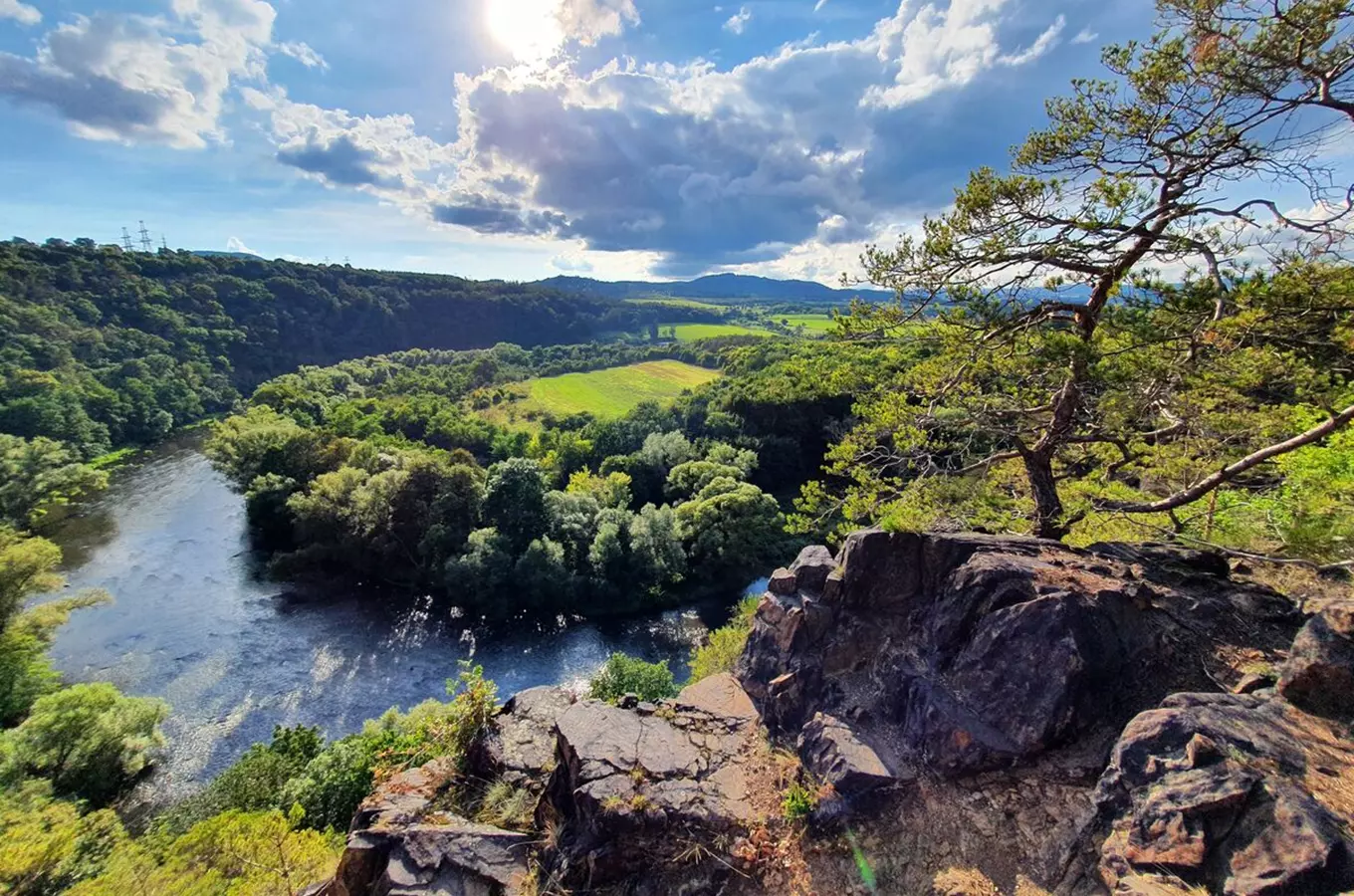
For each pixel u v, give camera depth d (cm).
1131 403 1064
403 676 2936
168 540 4356
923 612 833
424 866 719
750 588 3941
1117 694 655
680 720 846
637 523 3869
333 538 4062
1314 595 852
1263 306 883
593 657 3188
